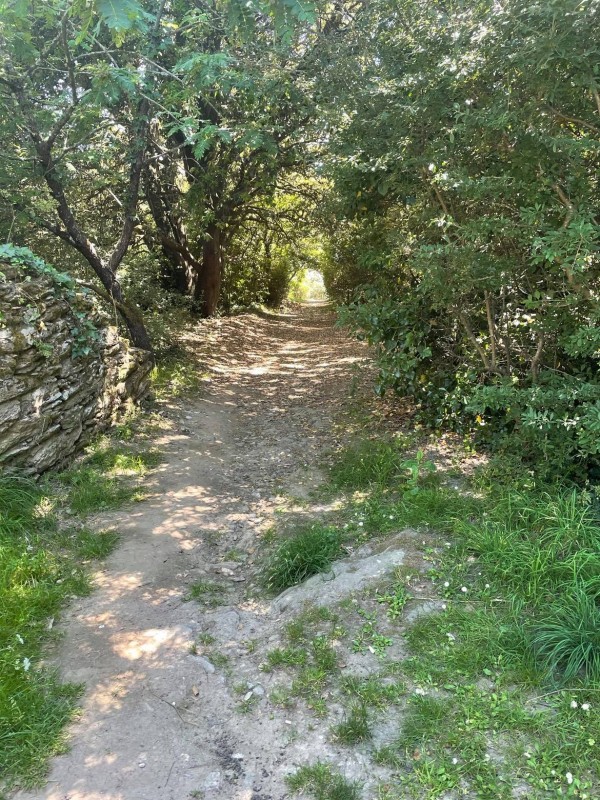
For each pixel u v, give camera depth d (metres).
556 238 3.60
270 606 3.95
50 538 4.54
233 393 9.82
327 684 3.07
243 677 3.21
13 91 7.05
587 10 3.48
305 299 41.88
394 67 5.72
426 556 3.99
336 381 10.53
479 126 4.66
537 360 5.25
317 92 6.67
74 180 8.62
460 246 5.00
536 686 2.87
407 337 6.35
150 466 6.25
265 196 13.43
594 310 4.07
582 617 3.05
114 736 2.79
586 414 3.96
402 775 2.50
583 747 2.53
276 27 2.91
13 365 4.85
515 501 4.33
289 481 6.10
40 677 3.12
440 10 5.25
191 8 7.38
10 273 5.23
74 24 6.44
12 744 2.67
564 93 4.10
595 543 3.61
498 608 3.44
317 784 2.52
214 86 8.02
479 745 2.57
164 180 11.45
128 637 3.53
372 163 5.80
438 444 6.34
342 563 4.20
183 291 14.98
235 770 2.62
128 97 7.26
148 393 8.38
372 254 6.71
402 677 3.04
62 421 5.65
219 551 4.78
